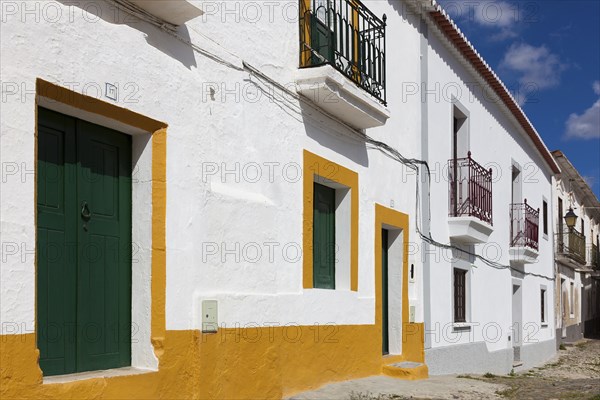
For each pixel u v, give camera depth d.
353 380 8.23
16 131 4.05
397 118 10.31
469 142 13.72
